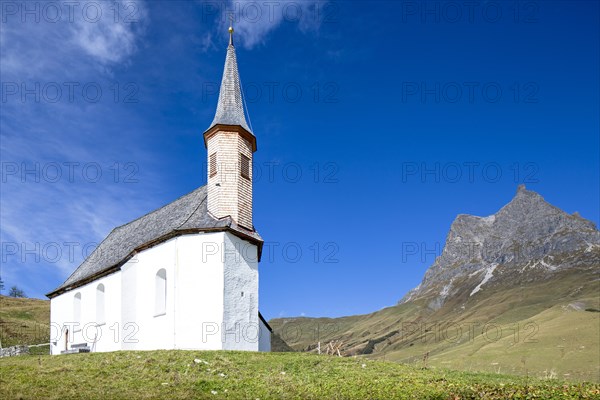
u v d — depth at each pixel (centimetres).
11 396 2014
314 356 2856
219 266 3316
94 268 4381
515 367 6016
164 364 2544
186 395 2100
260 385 2248
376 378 2358
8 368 2467
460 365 6644
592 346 6294
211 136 3712
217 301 3262
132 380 2280
